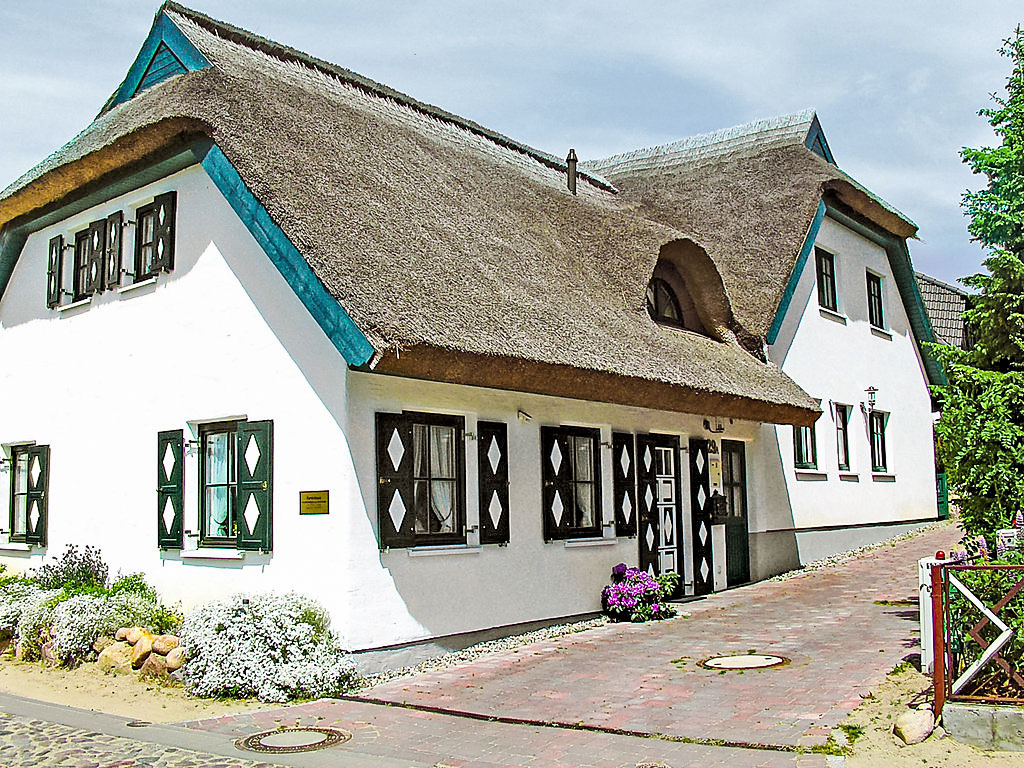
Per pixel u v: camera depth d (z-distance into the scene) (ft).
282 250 33.17
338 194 36.35
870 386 71.10
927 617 28.02
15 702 31.14
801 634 36.76
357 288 31.35
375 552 33.06
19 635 38.88
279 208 33.12
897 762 21.42
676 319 53.67
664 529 47.73
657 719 25.76
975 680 24.18
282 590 34.14
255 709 29.07
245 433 36.14
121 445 42.45
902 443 75.87
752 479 55.52
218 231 38.60
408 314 31.68
